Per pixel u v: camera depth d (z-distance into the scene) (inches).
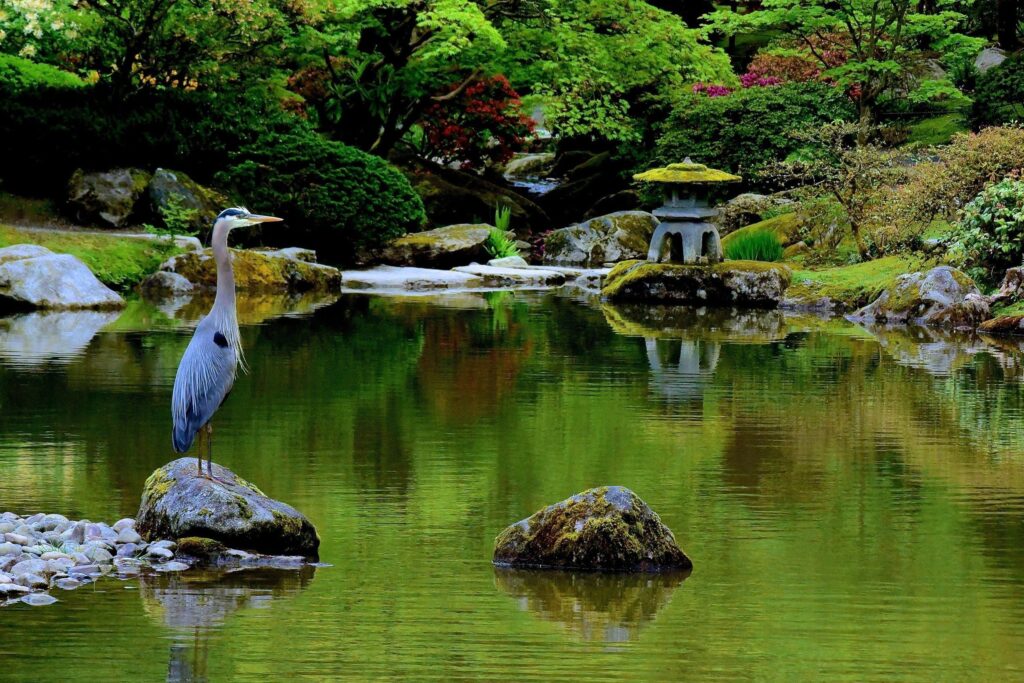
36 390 510.3
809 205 991.6
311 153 1046.4
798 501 361.4
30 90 987.3
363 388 532.4
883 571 299.0
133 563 299.7
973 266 804.0
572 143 1566.2
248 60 1105.4
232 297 313.0
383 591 283.6
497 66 1268.5
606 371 585.0
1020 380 561.6
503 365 600.4
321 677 235.3
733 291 883.4
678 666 241.6
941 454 418.9
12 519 322.3
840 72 1213.1
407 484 375.2
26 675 235.5
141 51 1044.5
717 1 1711.4
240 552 304.7
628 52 1296.8
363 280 988.6
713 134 1236.5
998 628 261.9
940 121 1290.6
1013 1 1421.0
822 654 247.6
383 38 1243.2
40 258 808.9
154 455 402.3
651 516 305.7
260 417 468.8
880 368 595.8
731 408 495.5
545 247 1217.4
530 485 375.9
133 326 717.9
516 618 267.3
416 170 1316.4
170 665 240.4
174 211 976.9
